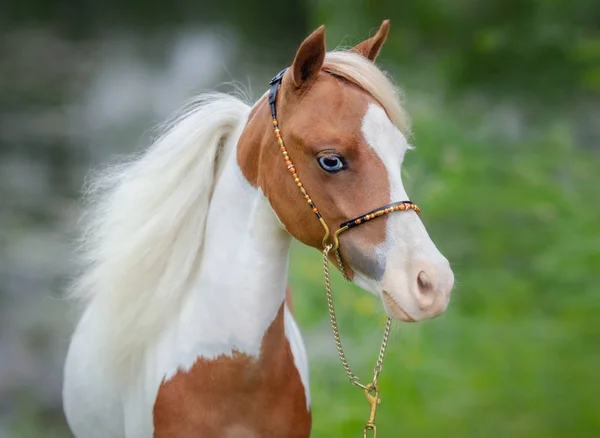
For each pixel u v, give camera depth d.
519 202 7.16
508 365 6.12
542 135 7.64
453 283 2.44
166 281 2.92
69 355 3.57
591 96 7.71
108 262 2.96
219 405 2.81
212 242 2.85
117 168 3.21
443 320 6.59
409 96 7.99
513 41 7.31
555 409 5.67
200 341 2.82
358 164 2.48
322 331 6.56
